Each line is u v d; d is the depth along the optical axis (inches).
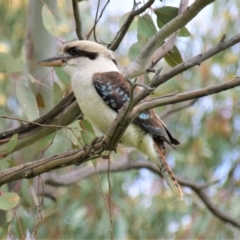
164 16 330.6
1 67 314.3
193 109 598.9
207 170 599.5
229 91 580.7
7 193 293.9
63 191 587.2
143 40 344.8
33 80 323.0
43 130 330.6
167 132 323.0
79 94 311.6
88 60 317.4
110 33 593.9
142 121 306.7
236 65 585.0
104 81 307.1
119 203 547.5
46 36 380.5
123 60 555.2
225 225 565.9
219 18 593.9
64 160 271.9
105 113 306.7
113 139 258.7
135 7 312.7
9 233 353.7
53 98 360.5
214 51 239.1
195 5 299.4
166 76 229.1
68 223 573.9
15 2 521.0
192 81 585.6
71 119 332.8
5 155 320.8
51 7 380.5
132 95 229.3
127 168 518.3
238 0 594.6
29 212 419.8
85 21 589.9
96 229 551.5
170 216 576.7
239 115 585.0
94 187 565.9
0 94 495.8
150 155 313.7
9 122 523.8
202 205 578.9
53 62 320.2
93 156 273.1
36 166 276.5
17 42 542.9
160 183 596.1
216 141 590.6
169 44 332.8
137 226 581.0
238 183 592.1
